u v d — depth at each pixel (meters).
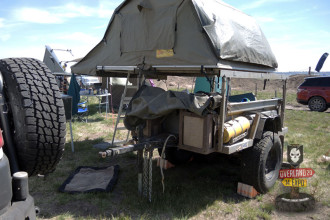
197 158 5.89
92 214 3.59
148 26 4.98
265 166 4.43
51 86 2.37
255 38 5.54
